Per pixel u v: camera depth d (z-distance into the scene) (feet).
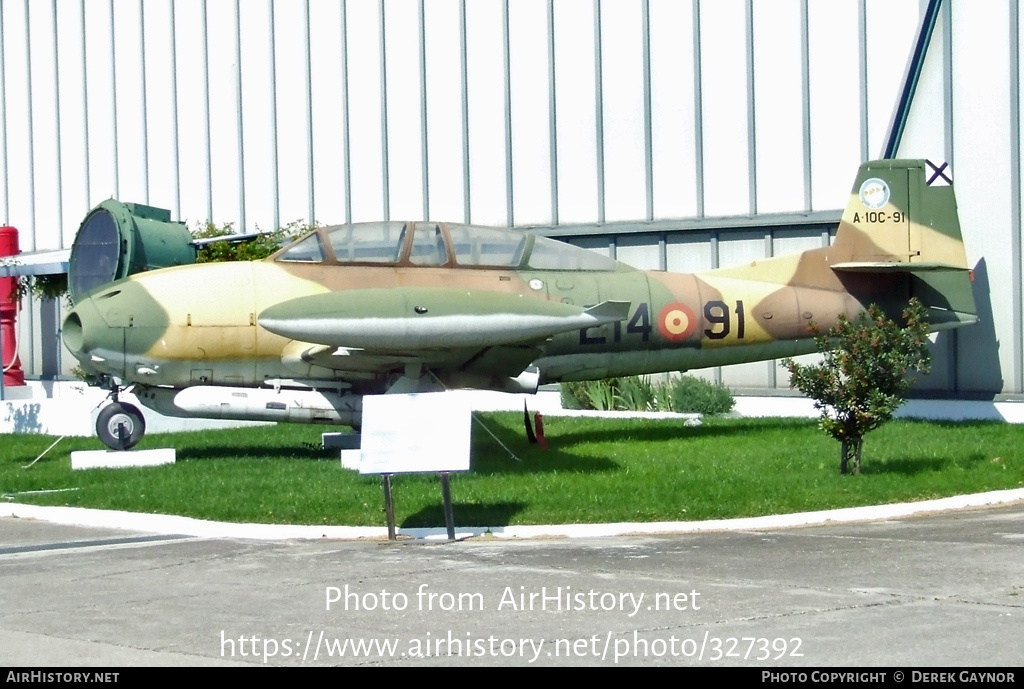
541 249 51.96
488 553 31.86
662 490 39.32
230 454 52.54
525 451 50.03
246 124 80.12
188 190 82.64
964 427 53.67
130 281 48.49
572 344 51.93
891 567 28.71
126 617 25.14
